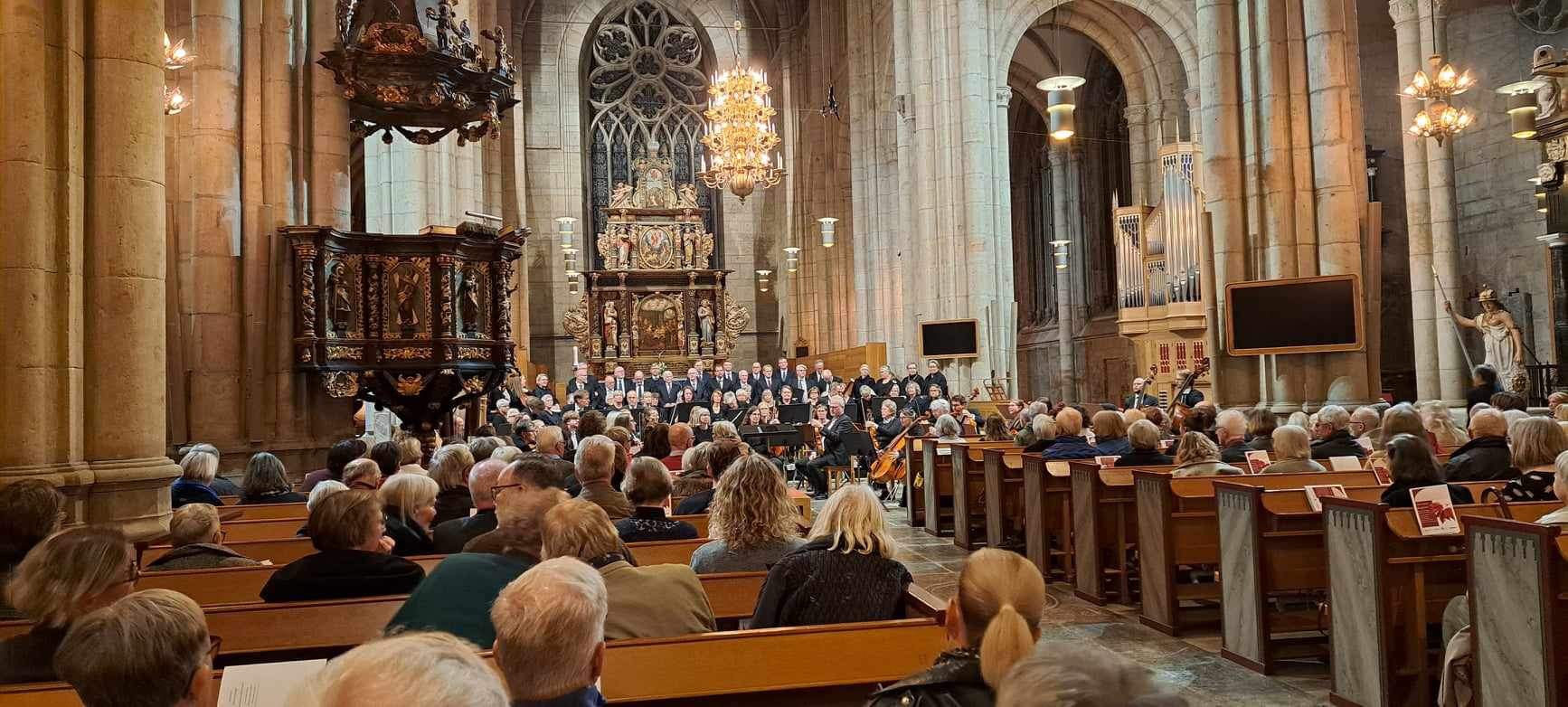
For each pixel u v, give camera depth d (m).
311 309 13.29
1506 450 8.13
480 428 17.20
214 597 5.80
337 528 5.22
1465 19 26.42
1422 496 6.49
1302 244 16.12
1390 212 30.88
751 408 26.05
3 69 7.57
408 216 21.31
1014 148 47.50
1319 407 15.86
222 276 13.00
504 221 39.94
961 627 3.23
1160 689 1.57
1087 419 18.02
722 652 4.23
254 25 13.64
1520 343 20.69
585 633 2.91
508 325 14.87
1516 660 5.34
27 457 7.45
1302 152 16.17
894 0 30.53
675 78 45.81
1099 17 31.38
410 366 13.84
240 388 13.19
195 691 2.72
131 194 8.14
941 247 27.52
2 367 7.46
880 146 34.91
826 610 4.79
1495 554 5.49
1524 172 25.31
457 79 13.92
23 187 7.54
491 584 4.38
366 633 4.95
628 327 41.66
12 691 3.43
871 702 2.97
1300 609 9.48
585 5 43.84
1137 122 32.12
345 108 14.52
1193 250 27.22
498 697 1.71
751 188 27.95
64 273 7.77
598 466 7.05
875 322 35.16
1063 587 11.11
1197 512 8.98
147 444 8.17
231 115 13.20
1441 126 19.23
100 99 8.06
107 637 2.62
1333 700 6.98
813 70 42.31
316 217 14.18
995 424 14.85
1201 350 28.33
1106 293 39.84
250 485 9.40
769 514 5.82
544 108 43.09
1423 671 6.54
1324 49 15.85
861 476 21.69
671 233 42.41
